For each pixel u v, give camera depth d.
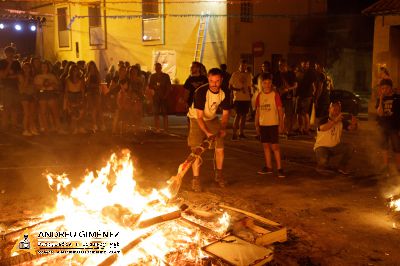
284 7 20.42
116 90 11.84
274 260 4.14
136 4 21.30
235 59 18.44
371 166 8.31
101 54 23.36
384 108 7.56
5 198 5.88
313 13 22.03
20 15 24.83
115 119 11.30
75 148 9.43
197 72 9.30
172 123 14.43
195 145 6.48
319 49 22.55
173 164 8.12
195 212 4.88
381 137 7.70
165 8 19.81
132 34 21.61
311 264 4.11
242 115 11.12
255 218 4.79
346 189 6.68
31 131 11.06
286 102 11.32
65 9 24.80
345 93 18.19
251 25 18.97
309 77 11.84
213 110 6.32
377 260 4.24
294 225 5.14
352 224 5.20
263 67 11.14
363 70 27.61
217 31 18.28
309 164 8.40
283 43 20.59
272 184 6.91
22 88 10.79
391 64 13.70
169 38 20.00
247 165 8.22
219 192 6.41
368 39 26.70
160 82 11.88
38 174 7.16
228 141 10.84
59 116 11.79
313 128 13.12
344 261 4.20
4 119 11.89
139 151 9.29
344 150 7.53
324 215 5.51
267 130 7.32
